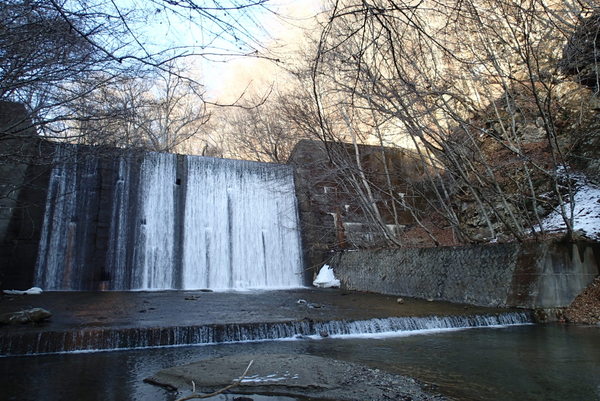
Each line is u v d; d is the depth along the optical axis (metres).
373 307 12.45
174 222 19.16
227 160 21.28
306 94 19.38
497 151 18.23
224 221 20.20
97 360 7.18
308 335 9.48
